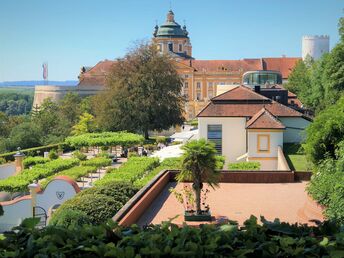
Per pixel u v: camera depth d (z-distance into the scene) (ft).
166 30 558.97
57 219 59.06
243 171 91.15
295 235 25.46
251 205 73.10
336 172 58.85
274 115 134.00
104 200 67.26
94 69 477.77
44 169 145.28
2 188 122.21
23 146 238.07
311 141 73.61
